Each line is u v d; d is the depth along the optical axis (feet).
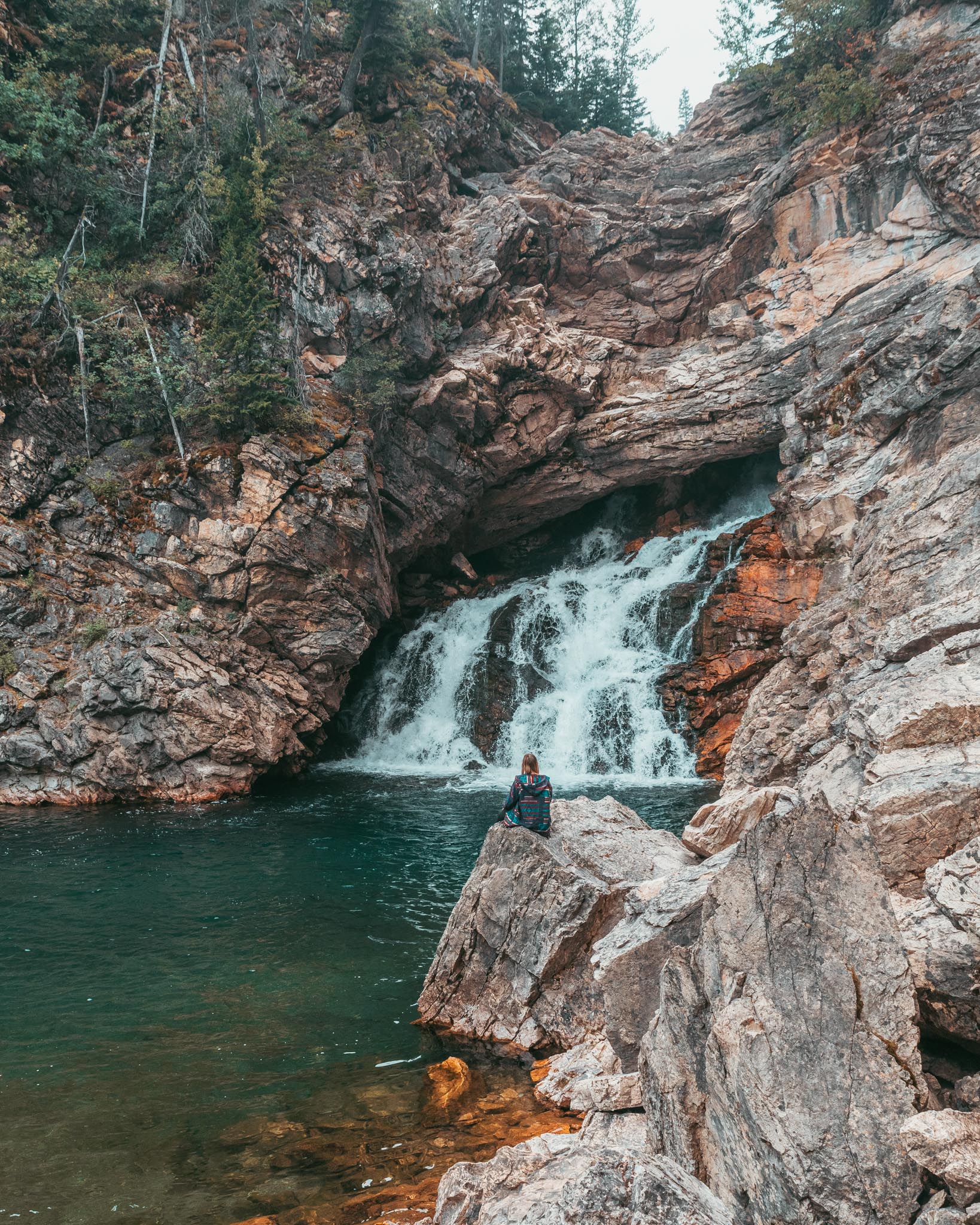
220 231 92.68
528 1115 22.45
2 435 77.36
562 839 32.73
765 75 119.34
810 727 51.19
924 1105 13.66
